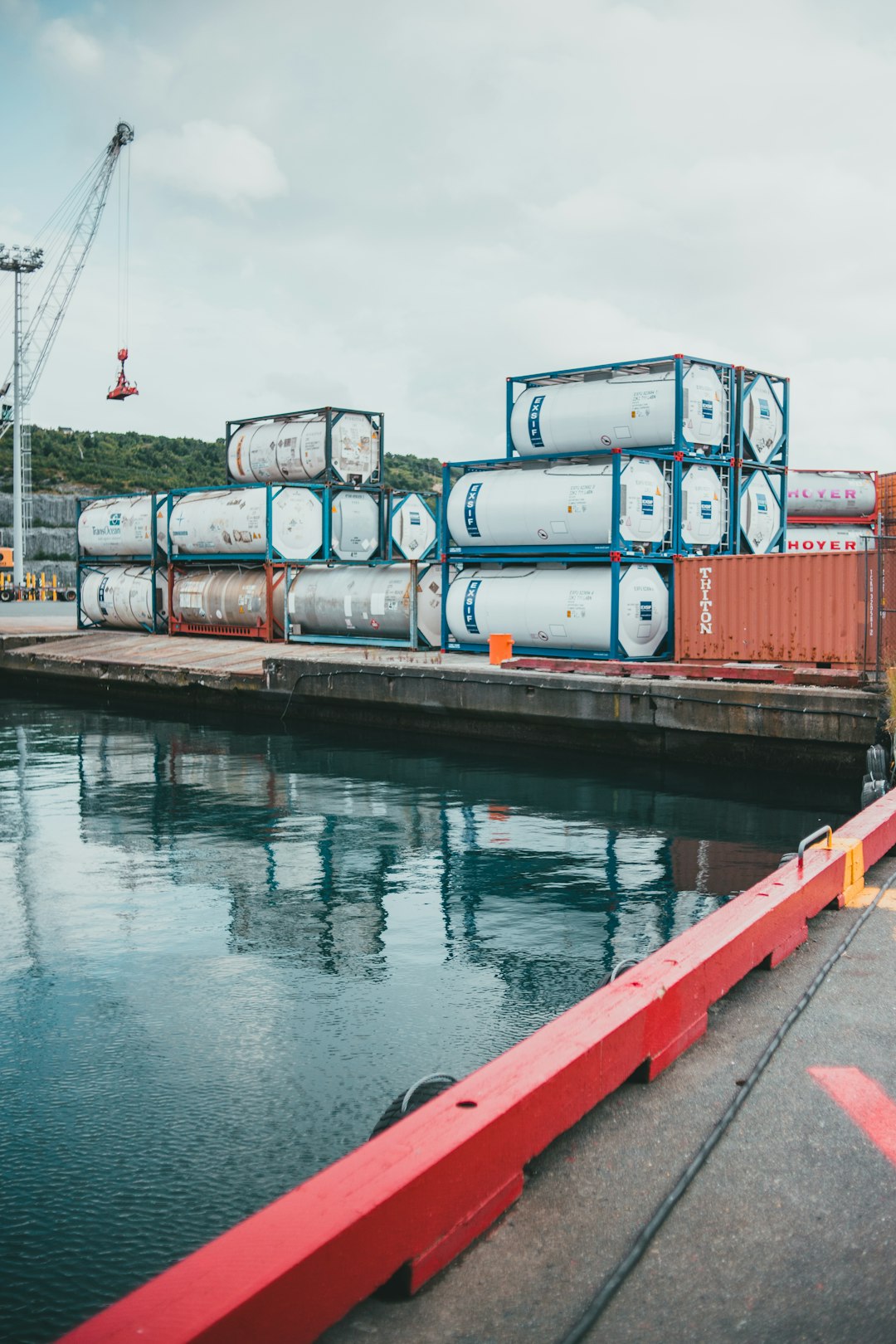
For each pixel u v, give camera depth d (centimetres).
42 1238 499
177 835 1375
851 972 579
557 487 2348
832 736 1711
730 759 1869
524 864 1223
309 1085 661
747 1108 424
